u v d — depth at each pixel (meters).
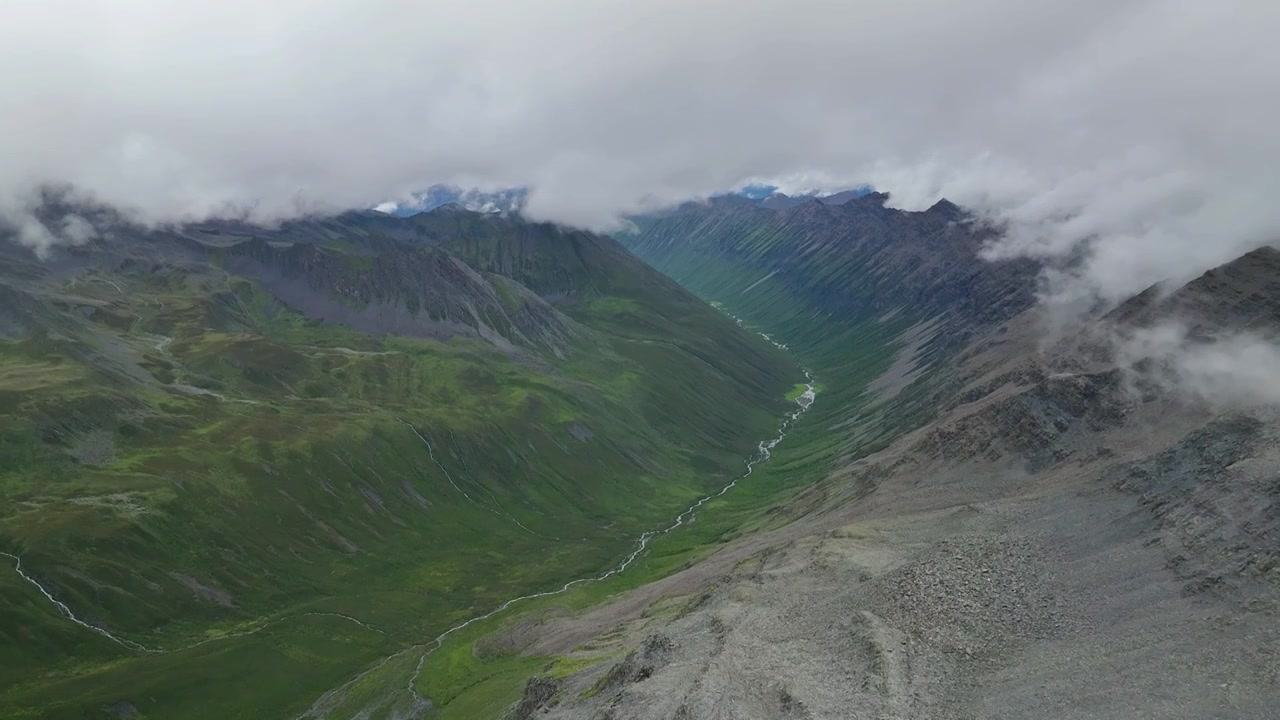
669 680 91.12
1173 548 102.44
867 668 89.06
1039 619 96.44
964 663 90.12
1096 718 76.88
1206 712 73.88
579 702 104.00
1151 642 86.38
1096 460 147.75
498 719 127.19
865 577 114.31
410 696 161.25
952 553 116.31
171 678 169.88
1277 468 104.50
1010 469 159.12
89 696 159.00
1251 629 82.75
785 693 83.88
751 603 114.62
